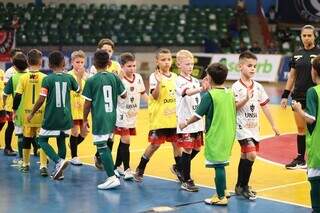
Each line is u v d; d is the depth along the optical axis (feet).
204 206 25.70
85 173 32.07
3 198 26.81
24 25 89.61
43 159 31.48
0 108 36.06
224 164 25.57
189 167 28.40
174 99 29.27
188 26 100.37
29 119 30.42
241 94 26.91
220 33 100.99
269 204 26.18
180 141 27.99
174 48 97.76
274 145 40.52
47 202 26.16
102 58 28.63
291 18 106.52
